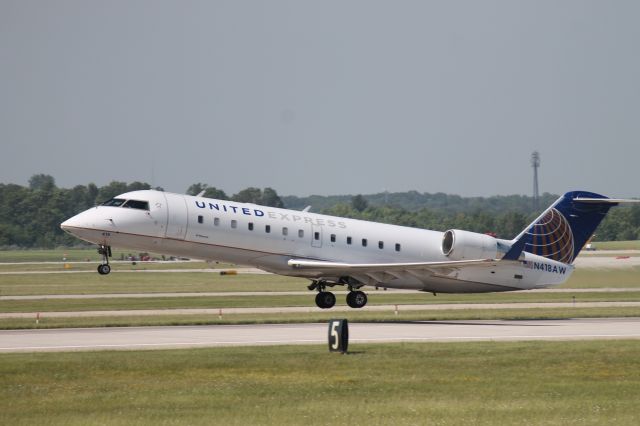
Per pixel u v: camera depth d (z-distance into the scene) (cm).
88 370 8419
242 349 10031
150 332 12281
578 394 7344
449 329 12925
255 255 15512
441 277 16362
